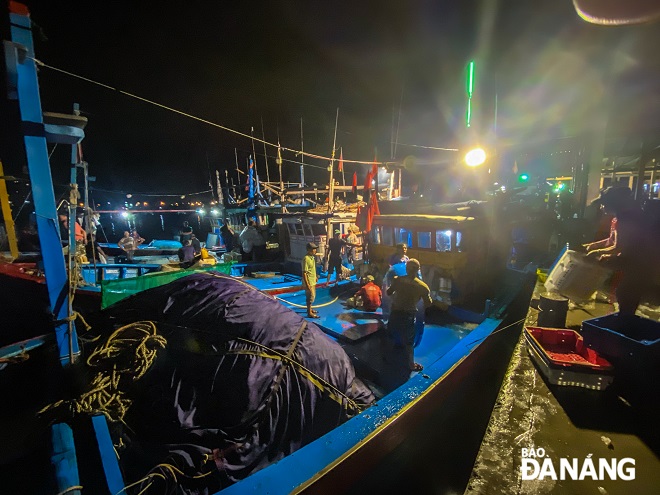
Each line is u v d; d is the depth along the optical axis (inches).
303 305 360.8
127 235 673.6
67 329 145.6
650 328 160.2
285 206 674.2
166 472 123.6
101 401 140.6
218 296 190.7
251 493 114.6
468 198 431.8
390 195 623.5
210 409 148.8
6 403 138.6
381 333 287.1
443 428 193.2
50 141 146.9
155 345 167.2
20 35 126.9
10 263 277.9
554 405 139.8
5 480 107.1
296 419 154.2
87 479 110.9
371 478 143.6
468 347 232.2
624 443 116.6
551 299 213.9
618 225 178.5
